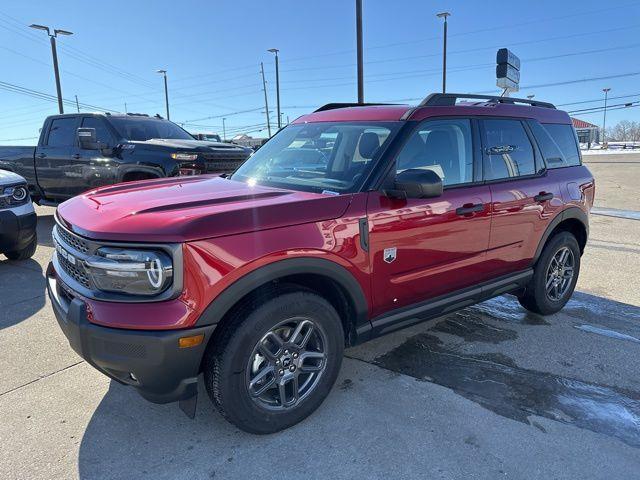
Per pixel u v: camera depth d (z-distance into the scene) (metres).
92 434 2.75
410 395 3.18
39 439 2.71
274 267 2.49
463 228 3.40
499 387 3.29
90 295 2.42
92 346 2.38
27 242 6.03
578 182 4.52
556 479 2.44
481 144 3.65
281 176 3.44
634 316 4.60
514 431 2.81
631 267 6.25
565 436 2.77
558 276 4.54
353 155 3.21
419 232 3.12
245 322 2.50
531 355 3.76
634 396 3.21
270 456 2.58
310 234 2.62
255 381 2.62
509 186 3.79
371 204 2.89
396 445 2.67
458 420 2.91
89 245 2.43
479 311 4.69
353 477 2.44
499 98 4.06
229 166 8.09
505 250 3.82
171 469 2.49
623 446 2.70
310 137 3.61
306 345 2.83
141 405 3.04
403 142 3.12
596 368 3.58
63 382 3.30
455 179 3.46
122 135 8.13
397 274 3.08
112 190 3.27
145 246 2.30
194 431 2.79
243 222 2.44
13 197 5.81
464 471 2.48
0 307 4.67
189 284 2.30
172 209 2.53
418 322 3.39
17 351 3.76
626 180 19.53
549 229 4.19
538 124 4.27
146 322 2.28
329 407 3.03
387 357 3.71
